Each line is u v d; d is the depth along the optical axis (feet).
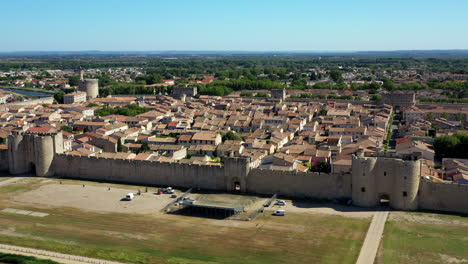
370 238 418.31
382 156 525.75
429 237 414.82
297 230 443.32
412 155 515.09
